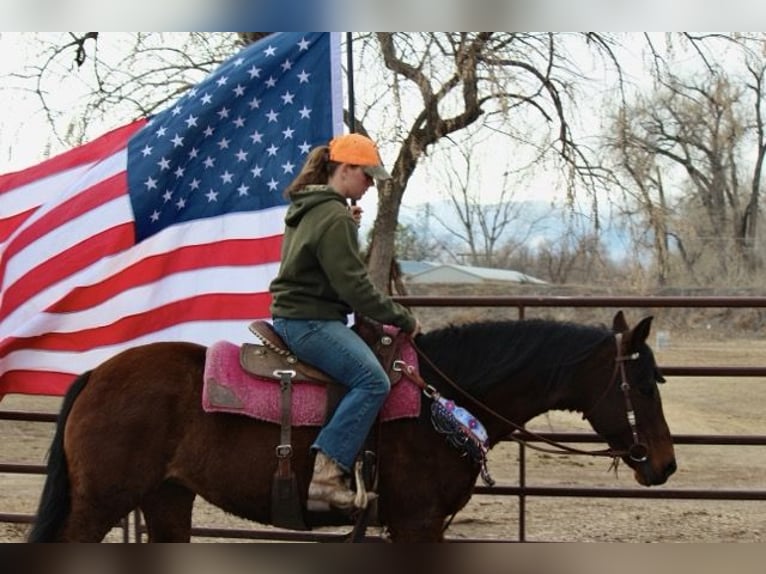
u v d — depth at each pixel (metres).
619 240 11.98
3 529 6.70
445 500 4.02
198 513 7.23
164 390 3.94
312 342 3.88
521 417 4.22
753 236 28.31
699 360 18.36
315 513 3.95
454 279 35.41
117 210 5.30
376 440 3.94
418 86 10.79
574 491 5.50
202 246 5.33
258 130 5.39
